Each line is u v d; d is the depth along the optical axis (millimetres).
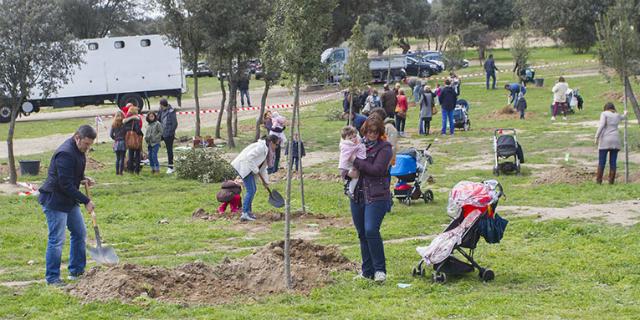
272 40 10406
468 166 21906
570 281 9648
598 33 19438
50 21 19562
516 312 8258
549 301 8781
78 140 10039
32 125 39562
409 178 16250
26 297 9258
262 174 14898
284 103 46781
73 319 8258
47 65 19719
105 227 14500
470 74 60375
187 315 8398
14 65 19375
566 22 58031
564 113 32156
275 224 14453
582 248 11383
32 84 19641
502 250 11484
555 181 18188
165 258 11641
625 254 10875
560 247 11500
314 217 15070
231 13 27203
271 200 15062
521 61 48312
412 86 45156
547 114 34344
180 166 21344
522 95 33188
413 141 28141
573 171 18844
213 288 9477
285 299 8969
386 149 9508
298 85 9680
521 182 18703
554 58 71500
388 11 73188
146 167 23969
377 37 64812
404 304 8734
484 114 35406
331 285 9625
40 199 10031
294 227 14164
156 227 14359
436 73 61125
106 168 23781
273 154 15055
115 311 8539
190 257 11586
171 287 9414
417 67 60312
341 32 65625
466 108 30828
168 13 27906
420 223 13984
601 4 56531
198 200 17641
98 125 37875
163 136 22453
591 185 17312
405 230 13359
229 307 8727
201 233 13633
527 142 25984
